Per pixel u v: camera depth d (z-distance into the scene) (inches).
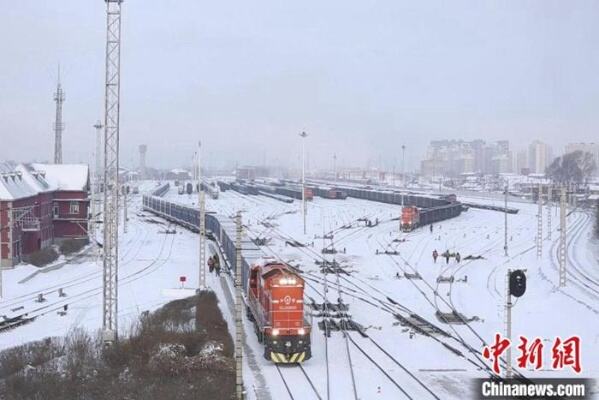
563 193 2034.9
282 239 3189.0
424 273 2300.7
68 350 1255.5
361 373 1140.5
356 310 1684.3
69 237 3029.0
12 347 1301.7
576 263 2512.3
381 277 2208.4
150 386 1072.2
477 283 2114.9
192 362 1161.4
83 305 1772.9
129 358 1212.5
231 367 1166.3
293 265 2415.1
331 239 3169.3
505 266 2444.6
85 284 2096.5
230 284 2049.7
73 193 3024.1
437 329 1464.1
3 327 1489.9
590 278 2178.9
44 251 2571.4
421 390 1040.8
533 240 3176.7
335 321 1549.0
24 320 1572.3
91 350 1259.8
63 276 2256.4
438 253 2755.9
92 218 2979.8
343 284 2059.5
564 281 1993.1
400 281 2133.4
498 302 1812.3
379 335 1425.9
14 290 1977.1
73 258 2659.9
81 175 3070.9
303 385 1072.2
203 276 1913.1
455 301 1809.8
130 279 2169.0
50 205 2947.8
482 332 1455.5
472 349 1300.4
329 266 2390.5
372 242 3085.6
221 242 2588.6
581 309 1688.0
